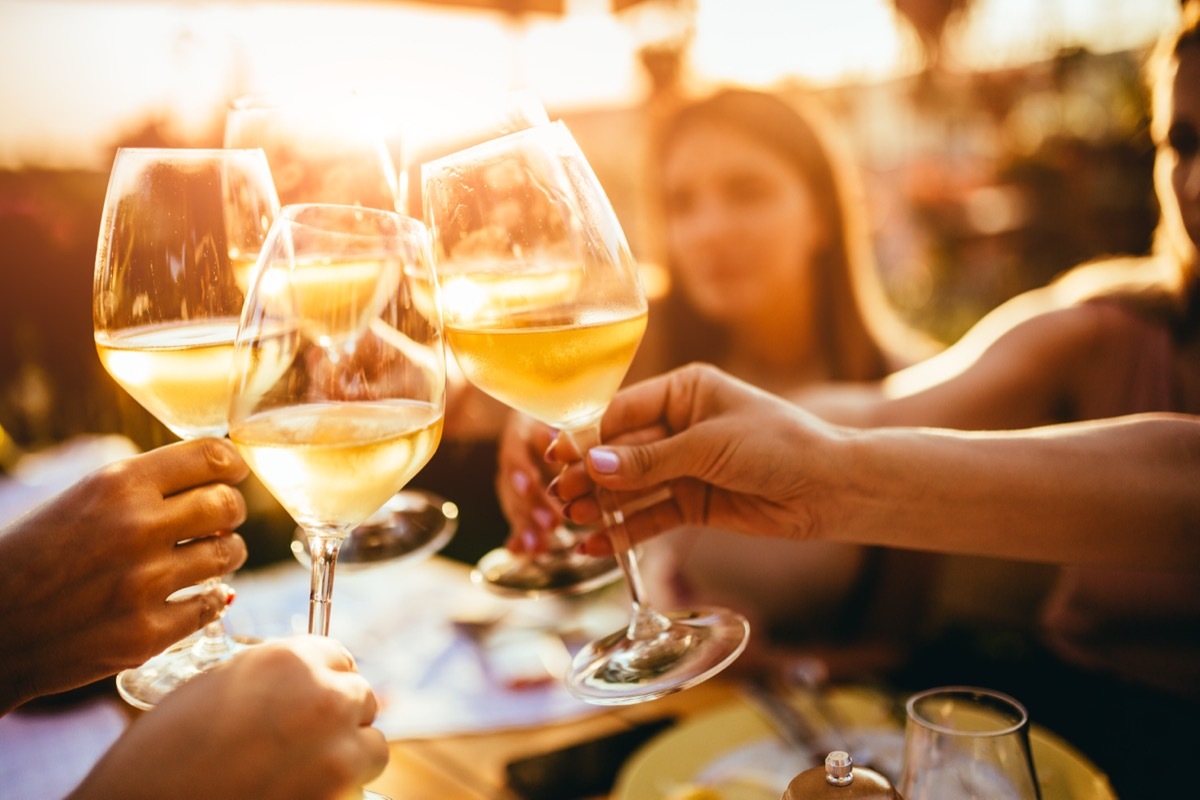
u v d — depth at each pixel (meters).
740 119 2.45
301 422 0.81
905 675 2.04
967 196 5.34
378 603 1.73
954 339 5.10
